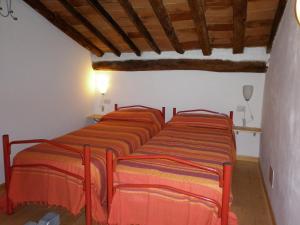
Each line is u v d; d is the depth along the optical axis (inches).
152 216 74.4
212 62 153.9
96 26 138.6
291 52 77.8
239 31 120.3
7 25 110.4
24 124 122.6
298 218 60.2
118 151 99.8
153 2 107.7
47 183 86.5
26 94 122.7
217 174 71.0
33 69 125.9
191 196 70.4
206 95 160.6
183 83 163.9
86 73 171.0
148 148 100.0
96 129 133.6
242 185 123.8
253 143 156.6
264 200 109.3
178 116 151.6
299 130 62.3
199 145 105.4
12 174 89.7
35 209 98.3
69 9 119.7
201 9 108.2
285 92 83.1
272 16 113.0
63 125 150.8
